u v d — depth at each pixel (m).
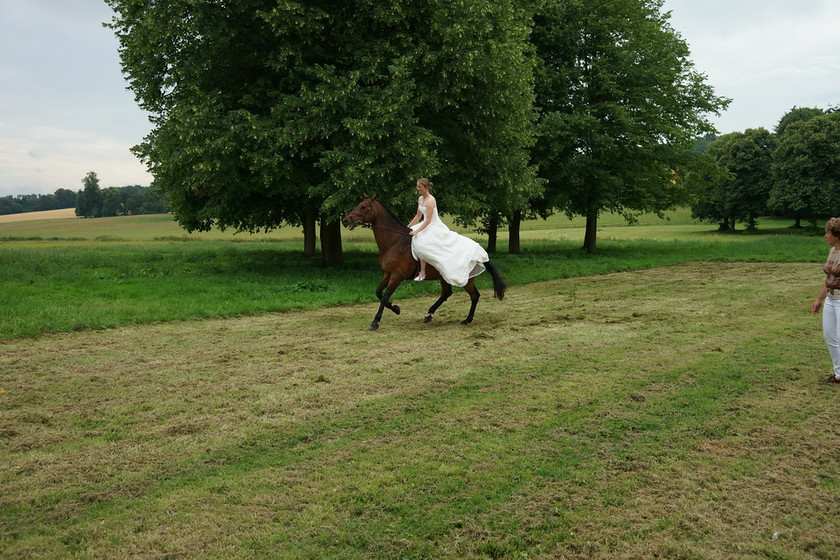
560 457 4.05
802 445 4.22
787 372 6.21
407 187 14.65
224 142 13.78
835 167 45.72
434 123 16.89
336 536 3.07
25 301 10.95
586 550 2.92
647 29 24.91
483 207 17.92
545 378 6.12
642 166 25.69
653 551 2.91
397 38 15.26
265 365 6.80
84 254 24.61
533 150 23.75
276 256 24.83
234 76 16.25
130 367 6.71
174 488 3.64
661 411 5.00
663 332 8.55
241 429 4.68
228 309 10.69
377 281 14.95
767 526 3.13
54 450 4.26
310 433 4.59
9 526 3.18
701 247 27.62
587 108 23.91
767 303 11.27
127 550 2.95
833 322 5.75
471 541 3.02
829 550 2.88
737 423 4.70
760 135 53.50
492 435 4.50
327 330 9.07
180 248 32.53
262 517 3.28
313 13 14.42
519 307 11.42
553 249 29.16
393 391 5.71
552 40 23.56
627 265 19.97
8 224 94.81
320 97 13.82
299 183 16.00
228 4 15.04
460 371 6.44
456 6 15.04
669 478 3.71
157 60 15.95
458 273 9.01
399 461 4.02
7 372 6.47
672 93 25.08
